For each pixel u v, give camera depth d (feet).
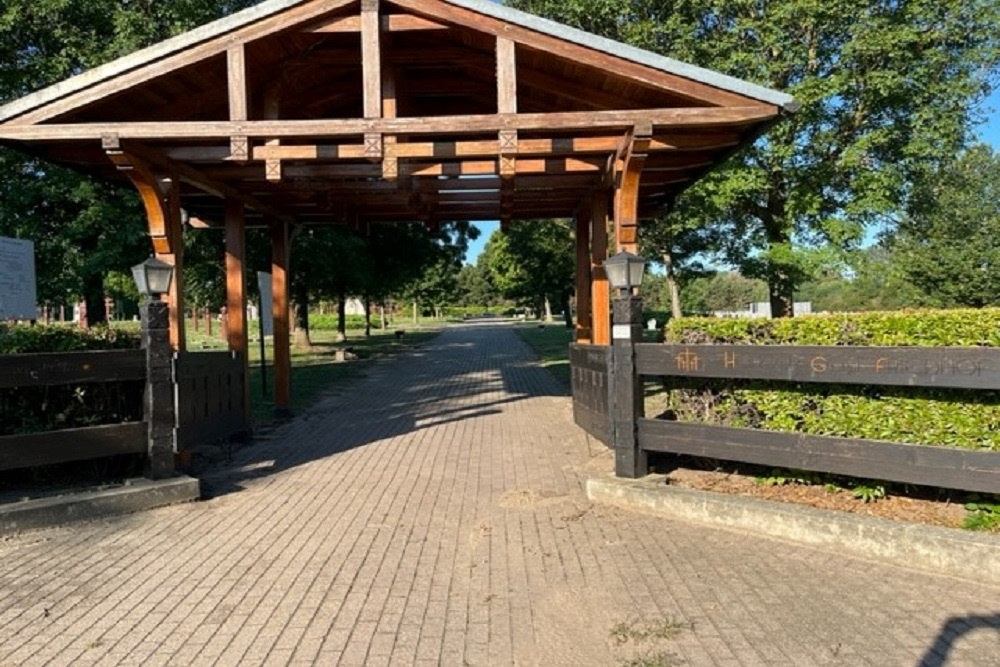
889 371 16.63
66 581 15.34
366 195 34.01
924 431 16.85
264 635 12.84
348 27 22.89
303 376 61.31
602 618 13.38
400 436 32.58
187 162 25.39
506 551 16.99
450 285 251.19
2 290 29.99
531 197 36.50
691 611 13.60
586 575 15.43
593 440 30.42
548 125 22.58
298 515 20.11
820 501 18.51
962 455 15.66
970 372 15.60
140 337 22.82
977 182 65.31
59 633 12.96
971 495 16.81
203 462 26.96
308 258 67.21
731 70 39.58
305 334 97.14
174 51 22.29
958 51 39.06
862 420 17.72
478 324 223.10
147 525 19.21
